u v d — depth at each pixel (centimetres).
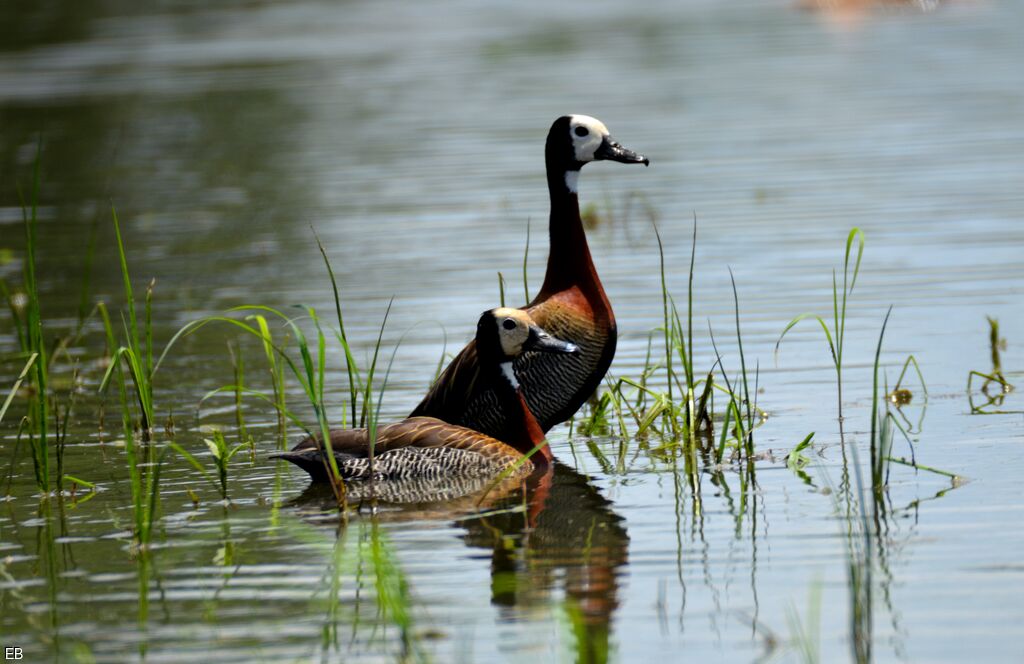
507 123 3172
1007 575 966
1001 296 1780
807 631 900
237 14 5409
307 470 1240
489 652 884
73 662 884
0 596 998
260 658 886
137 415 1491
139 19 5284
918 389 1451
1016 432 1295
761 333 1683
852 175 2547
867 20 4712
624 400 1427
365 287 1969
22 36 4909
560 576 1004
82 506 1205
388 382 1565
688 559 1027
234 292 1991
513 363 1327
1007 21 4466
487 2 5662
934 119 3002
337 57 4278
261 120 3353
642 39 4462
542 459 1291
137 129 3312
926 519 1082
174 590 1001
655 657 871
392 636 912
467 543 1079
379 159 2872
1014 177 2448
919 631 889
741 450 1292
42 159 3039
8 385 1631
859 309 1761
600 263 2073
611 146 1358
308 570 1032
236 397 1493
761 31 4556
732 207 2364
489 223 2308
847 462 1241
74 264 2205
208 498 1220
